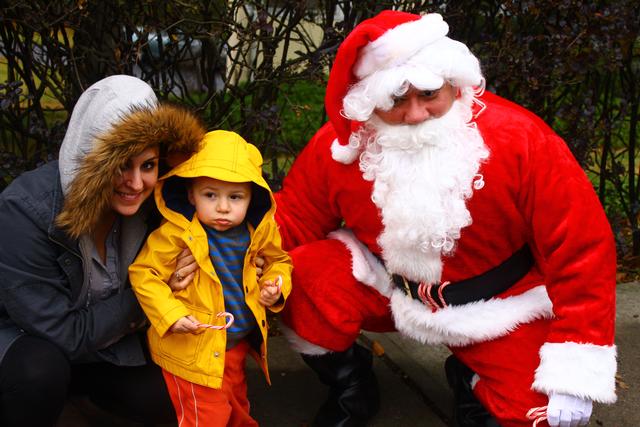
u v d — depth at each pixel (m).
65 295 2.15
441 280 2.24
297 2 2.92
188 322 2.07
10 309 2.09
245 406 2.39
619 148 4.78
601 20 3.14
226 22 2.92
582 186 2.09
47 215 2.06
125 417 2.32
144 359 2.24
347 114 2.11
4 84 2.75
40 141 3.03
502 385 2.23
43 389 2.06
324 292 2.36
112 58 2.96
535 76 3.18
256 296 2.25
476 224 2.14
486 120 2.13
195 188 2.16
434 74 2.00
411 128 2.09
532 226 2.14
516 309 2.22
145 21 2.93
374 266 2.38
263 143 3.25
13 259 2.06
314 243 2.43
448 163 2.08
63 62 3.04
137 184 2.01
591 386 2.04
